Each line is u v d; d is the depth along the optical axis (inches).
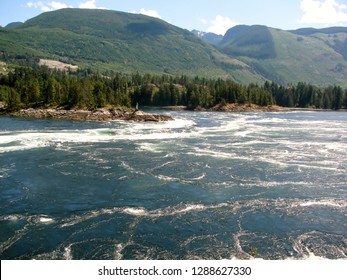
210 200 1339.8
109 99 5231.3
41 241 995.3
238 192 1437.0
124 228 1087.0
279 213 1219.9
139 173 1704.0
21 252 934.4
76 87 4923.7
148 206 1272.1
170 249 961.5
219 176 1669.5
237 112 7042.3
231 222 1141.1
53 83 5285.4
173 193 1416.1
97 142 2618.1
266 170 1790.1
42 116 4500.5
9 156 2034.9
